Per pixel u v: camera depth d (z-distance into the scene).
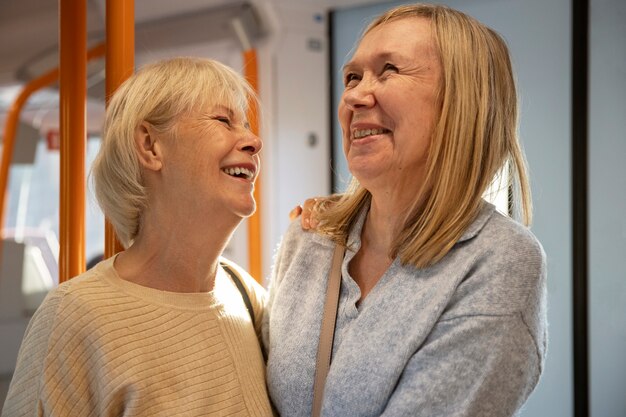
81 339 1.09
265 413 1.24
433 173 1.12
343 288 1.24
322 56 3.55
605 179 2.96
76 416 1.09
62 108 1.42
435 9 1.17
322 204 1.40
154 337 1.14
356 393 1.10
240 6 3.35
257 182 3.37
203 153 1.17
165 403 1.12
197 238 1.21
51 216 6.19
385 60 1.14
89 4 3.66
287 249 1.38
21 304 4.50
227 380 1.21
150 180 1.20
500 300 1.04
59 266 1.44
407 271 1.14
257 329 1.42
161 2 3.52
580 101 2.97
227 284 1.38
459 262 1.09
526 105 3.09
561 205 3.04
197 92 1.18
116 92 1.22
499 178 1.20
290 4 3.43
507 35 3.11
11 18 4.07
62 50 1.42
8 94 4.82
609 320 3.00
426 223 1.13
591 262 3.01
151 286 1.20
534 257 1.07
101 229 5.07
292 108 3.49
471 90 1.10
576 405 3.04
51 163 6.12
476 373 1.03
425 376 1.05
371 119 1.14
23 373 1.12
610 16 2.91
